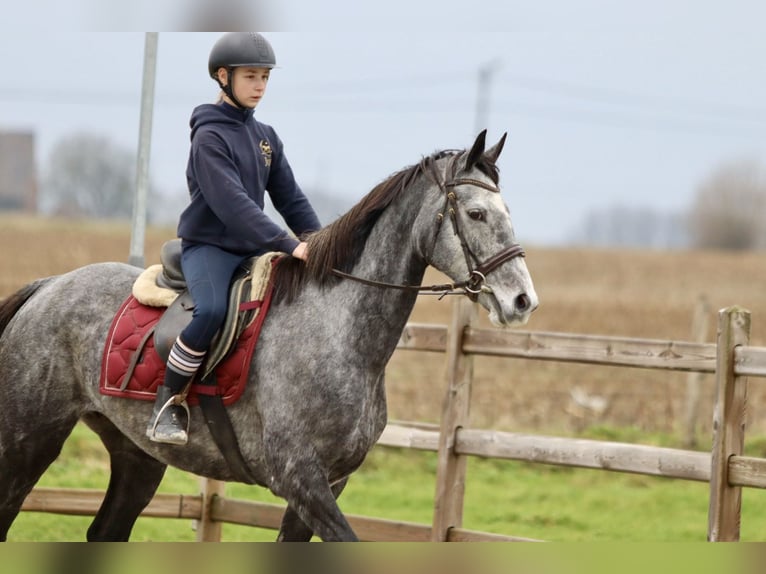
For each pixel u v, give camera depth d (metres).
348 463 8.16
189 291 8.48
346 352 8.05
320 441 7.98
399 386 22.73
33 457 9.05
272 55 8.65
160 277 8.91
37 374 8.95
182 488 15.13
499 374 25.39
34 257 63.25
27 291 9.55
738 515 9.30
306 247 8.29
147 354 8.55
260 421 8.27
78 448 16.39
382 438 10.91
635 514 15.03
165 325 8.47
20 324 9.18
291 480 7.89
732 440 9.20
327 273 8.25
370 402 8.17
